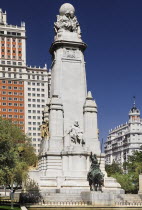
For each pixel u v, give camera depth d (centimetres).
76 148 8544
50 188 7912
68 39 9581
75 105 9231
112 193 6819
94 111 9181
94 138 8988
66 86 9312
